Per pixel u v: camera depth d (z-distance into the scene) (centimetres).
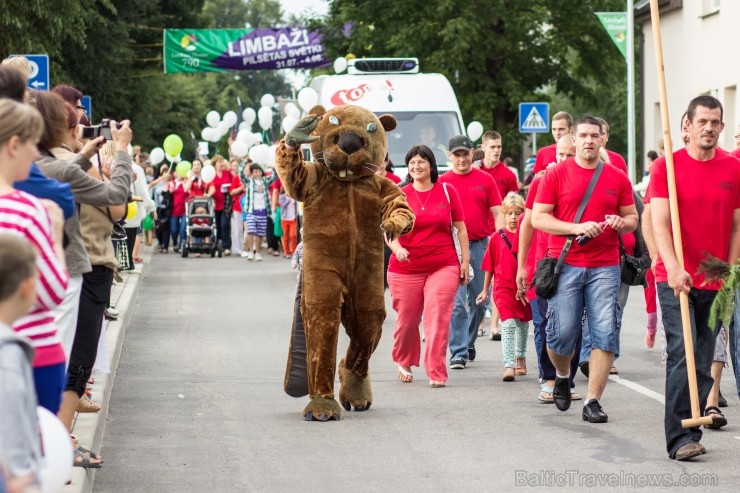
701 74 3812
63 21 2956
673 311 947
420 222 1302
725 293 899
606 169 1088
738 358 1086
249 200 3272
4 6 2789
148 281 2641
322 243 1116
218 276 2777
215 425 1097
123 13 4544
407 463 938
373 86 2450
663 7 4081
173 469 925
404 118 2417
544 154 1666
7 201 607
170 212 3659
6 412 487
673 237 949
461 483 871
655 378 1345
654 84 4350
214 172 3528
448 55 4331
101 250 885
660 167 958
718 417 1055
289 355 1151
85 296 880
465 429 1073
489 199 1556
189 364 1469
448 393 1266
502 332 1352
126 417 1136
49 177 791
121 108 4788
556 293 1098
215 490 861
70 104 912
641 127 4559
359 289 1132
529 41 4528
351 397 1167
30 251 518
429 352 1309
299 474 905
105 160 859
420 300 1321
